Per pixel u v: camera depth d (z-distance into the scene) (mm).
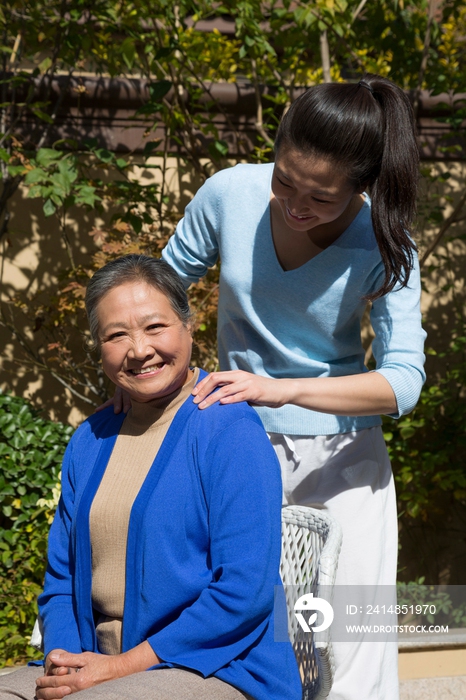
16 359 3697
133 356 1491
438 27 4297
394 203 1584
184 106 3689
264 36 3584
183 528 1435
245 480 1417
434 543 4016
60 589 1598
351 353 1942
